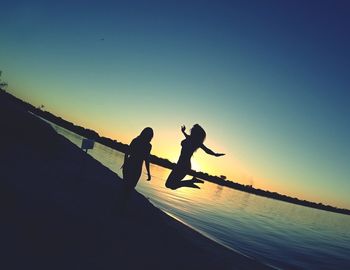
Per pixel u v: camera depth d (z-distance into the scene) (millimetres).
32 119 21016
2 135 13242
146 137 8648
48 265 4535
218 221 21734
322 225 58375
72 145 22438
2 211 5754
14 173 8656
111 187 12266
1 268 4004
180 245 8750
